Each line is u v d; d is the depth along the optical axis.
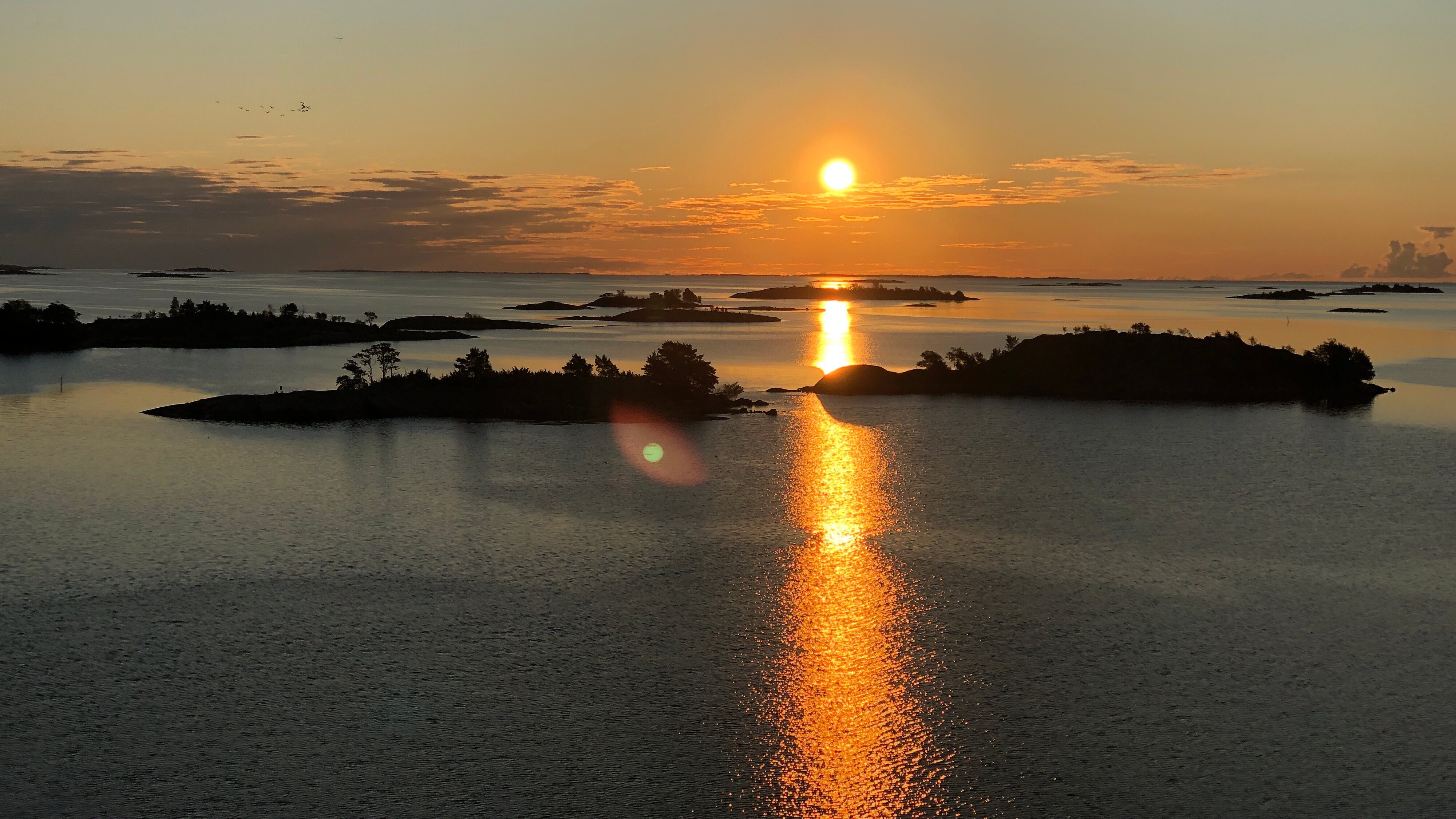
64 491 70.69
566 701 37.53
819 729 35.69
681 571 53.22
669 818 30.36
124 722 35.62
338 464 81.19
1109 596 49.72
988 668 40.91
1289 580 52.25
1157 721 36.41
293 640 43.09
